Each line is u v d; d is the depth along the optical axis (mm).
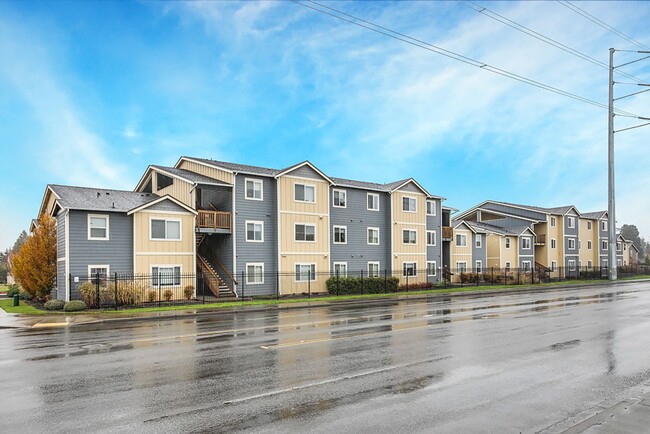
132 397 7645
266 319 19141
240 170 32156
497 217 66688
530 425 6246
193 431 6137
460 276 48688
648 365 9602
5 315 22516
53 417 6742
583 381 8391
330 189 37188
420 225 42938
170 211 29812
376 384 8242
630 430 5812
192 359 10586
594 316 18000
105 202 28938
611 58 46594
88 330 16812
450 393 7695
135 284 26812
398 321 17172
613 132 47781
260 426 6277
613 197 48344
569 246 64438
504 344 12039
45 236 30719
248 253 32281
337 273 34750
